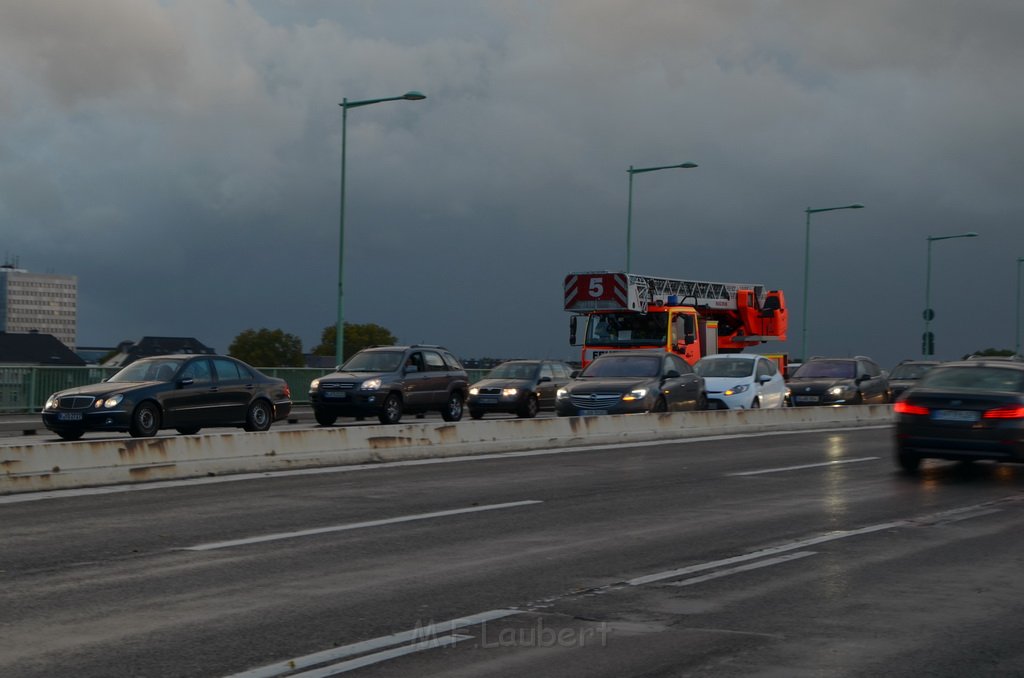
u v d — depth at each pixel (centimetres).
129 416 2219
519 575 942
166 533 1153
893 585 912
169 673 645
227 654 687
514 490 1559
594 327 3694
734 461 2039
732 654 697
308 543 1097
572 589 887
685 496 1501
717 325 3981
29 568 959
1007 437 1680
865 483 1673
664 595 867
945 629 765
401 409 3047
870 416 3347
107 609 806
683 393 2883
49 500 1420
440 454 2117
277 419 2575
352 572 951
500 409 3444
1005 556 1050
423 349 3186
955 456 1728
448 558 1020
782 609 822
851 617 798
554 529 1198
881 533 1186
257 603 830
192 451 1712
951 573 965
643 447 2373
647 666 668
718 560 1017
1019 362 1833
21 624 760
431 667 662
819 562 1013
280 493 1508
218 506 1369
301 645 710
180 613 796
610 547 1084
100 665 661
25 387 3403
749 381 3198
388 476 1748
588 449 2322
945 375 1809
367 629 753
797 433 2862
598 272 3609
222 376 2441
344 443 1953
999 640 737
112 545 1077
